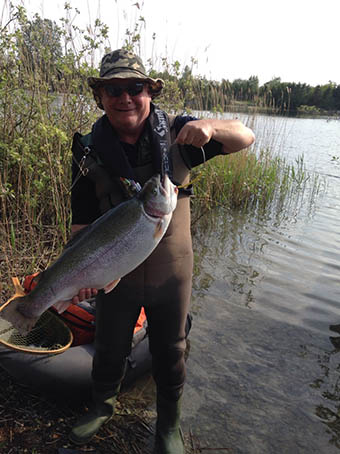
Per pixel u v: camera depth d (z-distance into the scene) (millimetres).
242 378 2902
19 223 4320
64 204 4379
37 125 4125
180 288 1980
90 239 1700
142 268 1911
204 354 3146
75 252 1708
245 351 3221
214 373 2939
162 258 1909
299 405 2674
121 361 2199
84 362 2527
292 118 31469
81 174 1976
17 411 2408
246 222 6602
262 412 2598
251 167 7754
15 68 4297
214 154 1927
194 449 2283
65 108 4621
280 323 3658
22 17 4148
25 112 4379
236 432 2428
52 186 3957
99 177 1914
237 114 7980
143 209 1619
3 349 2438
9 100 4223
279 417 2562
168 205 1606
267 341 3373
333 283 4539
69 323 2822
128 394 2697
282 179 9016
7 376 2670
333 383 2900
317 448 2344
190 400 2666
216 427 2457
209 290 4215
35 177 4316
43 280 1752
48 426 2334
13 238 3678
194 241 5637
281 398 2729
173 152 1886
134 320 2104
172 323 2031
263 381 2883
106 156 1814
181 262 1955
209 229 6152
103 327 2076
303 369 3035
